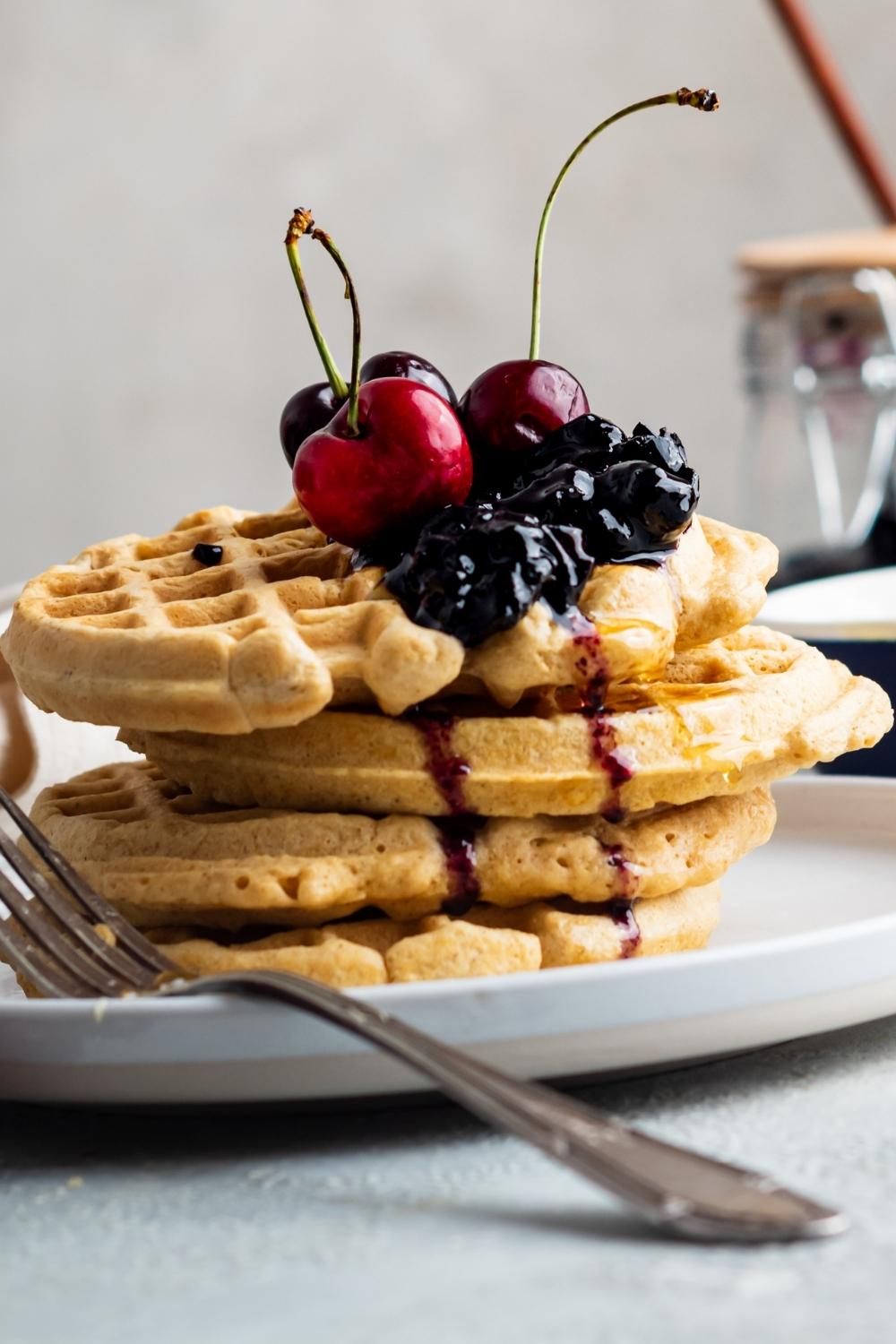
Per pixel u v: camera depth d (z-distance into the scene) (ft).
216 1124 1.71
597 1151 1.53
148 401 6.09
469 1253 1.55
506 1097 1.56
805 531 3.53
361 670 1.77
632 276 6.07
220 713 1.75
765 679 1.89
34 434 6.07
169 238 6.00
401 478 1.79
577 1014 1.65
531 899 1.82
